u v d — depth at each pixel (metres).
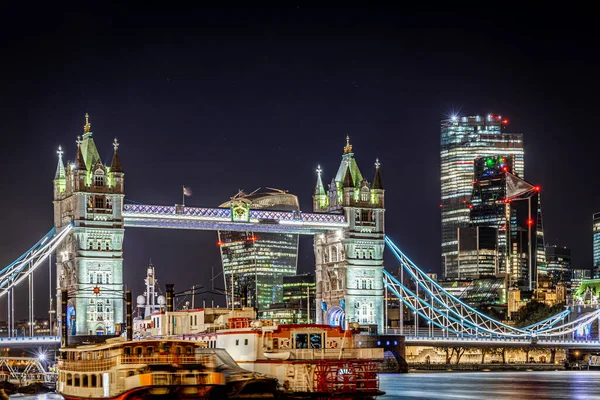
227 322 157.88
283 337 145.25
